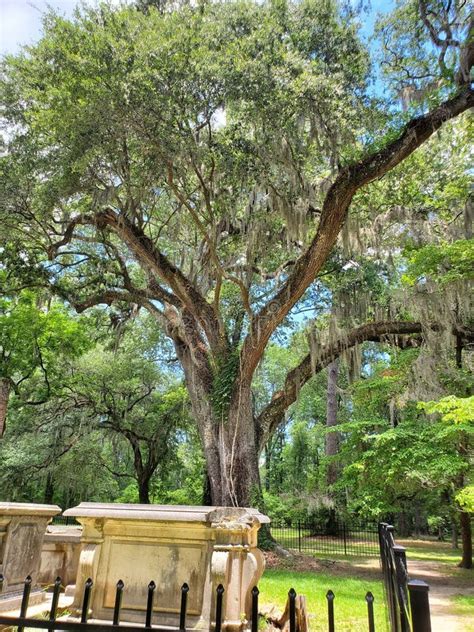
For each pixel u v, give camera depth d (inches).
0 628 183.2
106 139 510.9
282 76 482.9
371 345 1039.6
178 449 1173.7
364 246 642.8
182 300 690.2
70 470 1026.7
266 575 463.8
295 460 1382.9
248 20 525.7
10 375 882.1
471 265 521.0
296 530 1015.6
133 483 1434.5
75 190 593.9
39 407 992.9
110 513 191.2
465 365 565.0
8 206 624.7
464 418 363.9
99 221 695.7
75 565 293.6
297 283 586.9
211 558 180.4
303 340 979.3
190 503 1094.4
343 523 949.8
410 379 539.2
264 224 601.6
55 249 705.0
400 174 683.4
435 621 294.7
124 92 463.8
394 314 667.4
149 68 461.4
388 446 495.2
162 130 490.6
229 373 639.1
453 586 438.6
